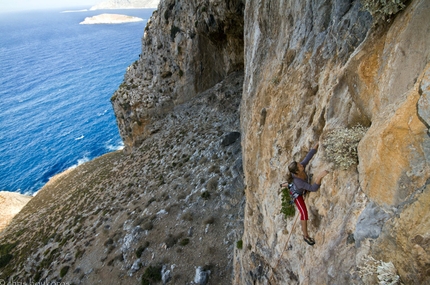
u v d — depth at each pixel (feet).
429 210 11.20
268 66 40.55
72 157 266.77
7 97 428.15
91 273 82.07
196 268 69.72
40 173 245.24
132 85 172.65
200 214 84.94
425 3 13.39
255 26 48.32
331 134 19.86
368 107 17.33
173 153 129.59
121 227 95.25
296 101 29.09
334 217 18.49
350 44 21.61
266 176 34.68
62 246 104.47
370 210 14.96
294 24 33.63
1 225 169.48
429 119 11.30
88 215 117.50
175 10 149.79
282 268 27.94
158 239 81.61
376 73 16.69
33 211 165.17
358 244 15.29
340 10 23.98
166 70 162.40
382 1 15.89
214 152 109.60
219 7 119.75
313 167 21.95
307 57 28.99
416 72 13.35
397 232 12.72
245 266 42.73
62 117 350.64
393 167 13.11
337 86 20.94
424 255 11.34
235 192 86.99
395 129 12.89
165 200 97.30
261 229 36.65
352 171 17.75
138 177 128.57
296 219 25.02
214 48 152.56
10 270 108.88
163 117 163.43
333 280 16.93
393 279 12.60
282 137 30.78
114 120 335.26
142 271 74.59
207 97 152.76
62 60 642.22
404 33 14.62
